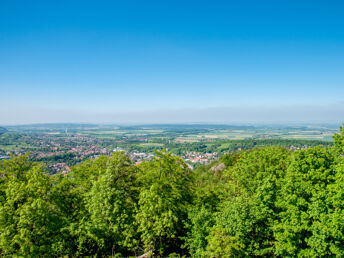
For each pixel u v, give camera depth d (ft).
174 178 116.06
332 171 93.20
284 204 88.17
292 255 80.53
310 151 101.71
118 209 90.48
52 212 89.92
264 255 88.89
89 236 91.97
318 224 74.84
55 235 88.07
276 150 165.17
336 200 75.97
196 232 89.20
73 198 106.22
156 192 97.71
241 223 79.77
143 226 89.61
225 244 70.95
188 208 107.24
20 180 96.78
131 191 117.29
